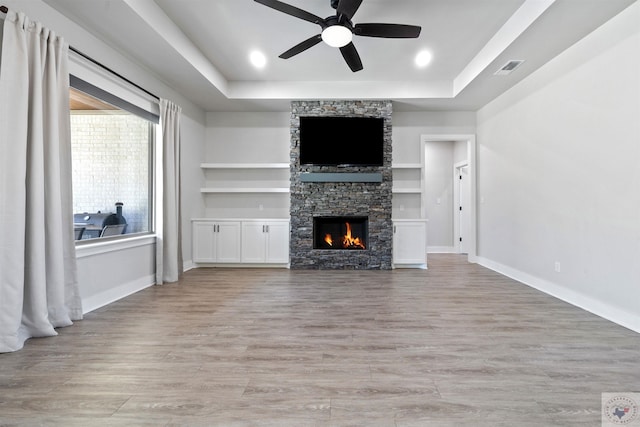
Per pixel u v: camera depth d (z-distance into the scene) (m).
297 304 3.46
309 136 5.47
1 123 2.27
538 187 4.12
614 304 2.96
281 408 1.66
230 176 6.04
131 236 4.02
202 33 3.78
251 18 3.47
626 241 2.85
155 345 2.42
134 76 3.92
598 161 3.16
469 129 5.97
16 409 1.63
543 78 4.02
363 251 5.46
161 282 4.35
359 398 1.75
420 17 3.43
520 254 4.54
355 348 2.37
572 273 3.51
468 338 2.55
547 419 1.57
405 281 4.55
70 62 3.01
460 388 1.84
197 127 5.68
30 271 2.47
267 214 6.02
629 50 2.83
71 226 2.87
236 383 1.89
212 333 2.65
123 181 3.92
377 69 4.79
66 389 1.82
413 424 1.54
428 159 7.50
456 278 4.75
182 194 5.17
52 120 2.62
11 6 2.44
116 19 3.00
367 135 5.46
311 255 5.47
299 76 5.08
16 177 2.32
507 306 3.39
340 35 2.94
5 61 2.29
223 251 5.55
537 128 4.14
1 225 2.26
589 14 2.94
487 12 3.34
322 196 5.48
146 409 1.64
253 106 5.70
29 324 2.49
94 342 2.46
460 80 4.92
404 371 2.04
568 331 2.71
